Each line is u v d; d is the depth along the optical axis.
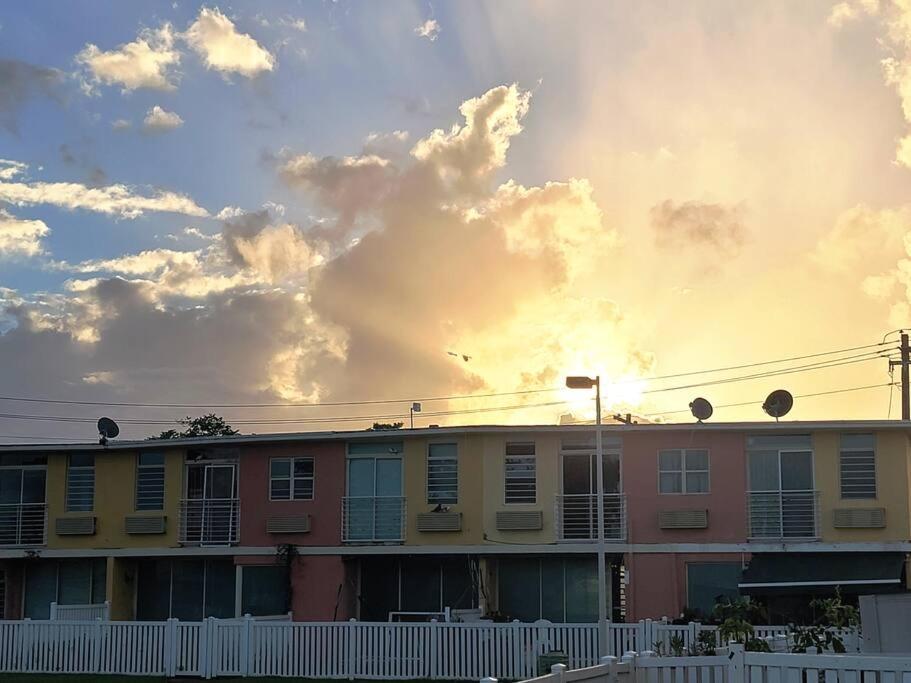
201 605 39.38
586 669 13.46
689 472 36.19
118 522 39.84
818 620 31.52
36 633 29.73
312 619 37.50
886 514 34.88
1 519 40.56
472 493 37.12
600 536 29.48
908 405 48.34
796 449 35.84
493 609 36.91
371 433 37.69
